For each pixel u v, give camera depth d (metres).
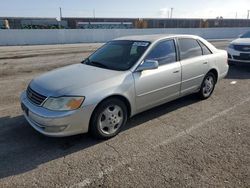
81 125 3.63
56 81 3.88
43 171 3.18
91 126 3.80
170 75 4.70
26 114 3.94
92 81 3.79
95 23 37.75
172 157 3.46
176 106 5.48
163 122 4.65
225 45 20.28
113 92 3.82
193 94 5.99
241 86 7.18
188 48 5.25
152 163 3.32
